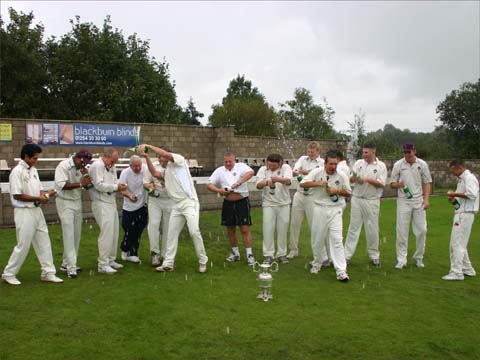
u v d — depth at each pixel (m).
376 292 6.55
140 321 5.24
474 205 7.24
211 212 12.99
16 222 6.32
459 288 6.84
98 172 6.92
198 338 4.83
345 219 13.02
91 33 31.22
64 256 7.23
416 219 7.96
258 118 45.94
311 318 5.47
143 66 31.52
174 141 21.66
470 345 4.85
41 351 4.44
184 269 7.57
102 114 28.59
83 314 5.40
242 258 8.46
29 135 17.55
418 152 36.84
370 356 4.55
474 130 38.25
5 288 6.27
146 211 8.07
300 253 9.01
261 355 4.49
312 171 7.17
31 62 28.59
